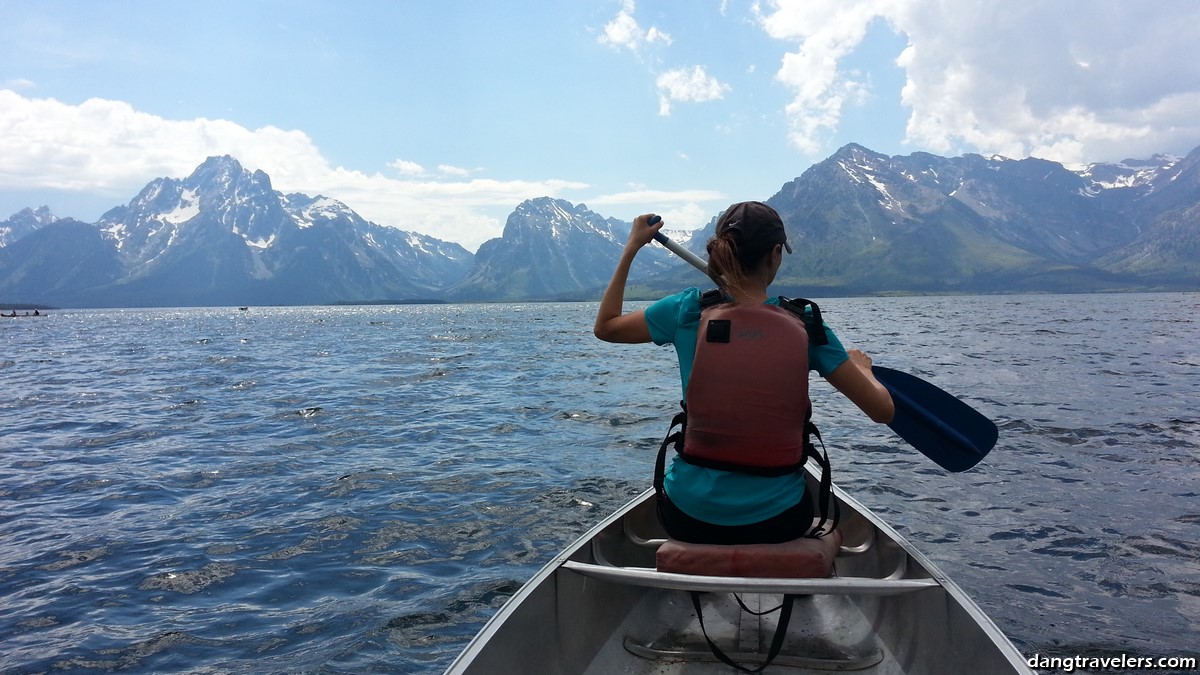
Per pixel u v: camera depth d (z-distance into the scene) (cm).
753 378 289
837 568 470
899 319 7650
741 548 297
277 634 614
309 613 652
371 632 612
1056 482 980
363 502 981
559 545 804
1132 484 966
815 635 365
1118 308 11062
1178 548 736
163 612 662
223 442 1441
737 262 298
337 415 1741
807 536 321
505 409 1780
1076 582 661
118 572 758
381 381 2481
